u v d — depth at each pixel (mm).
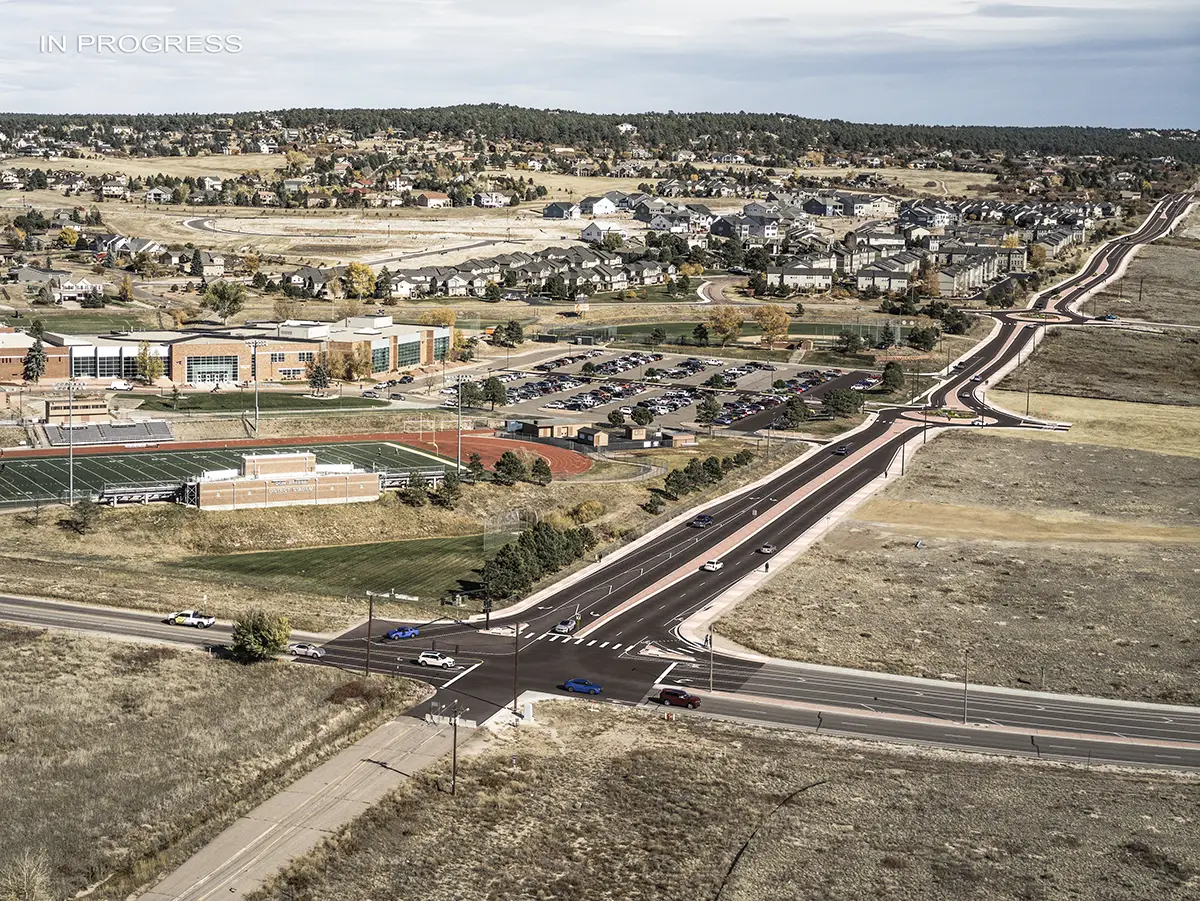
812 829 112188
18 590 162875
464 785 118375
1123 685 147125
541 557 174625
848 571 180500
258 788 116375
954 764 126500
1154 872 106125
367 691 137125
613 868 106125
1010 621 164500
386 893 102000
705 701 139500
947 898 102000
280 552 184875
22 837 107250
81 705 131500
